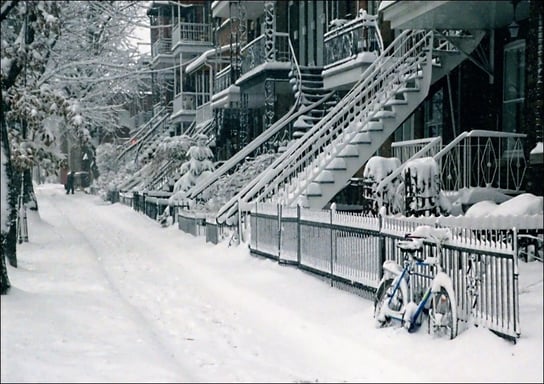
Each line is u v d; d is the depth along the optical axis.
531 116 12.77
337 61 21.09
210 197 24.34
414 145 17.50
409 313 7.86
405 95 17.22
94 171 63.00
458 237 7.89
